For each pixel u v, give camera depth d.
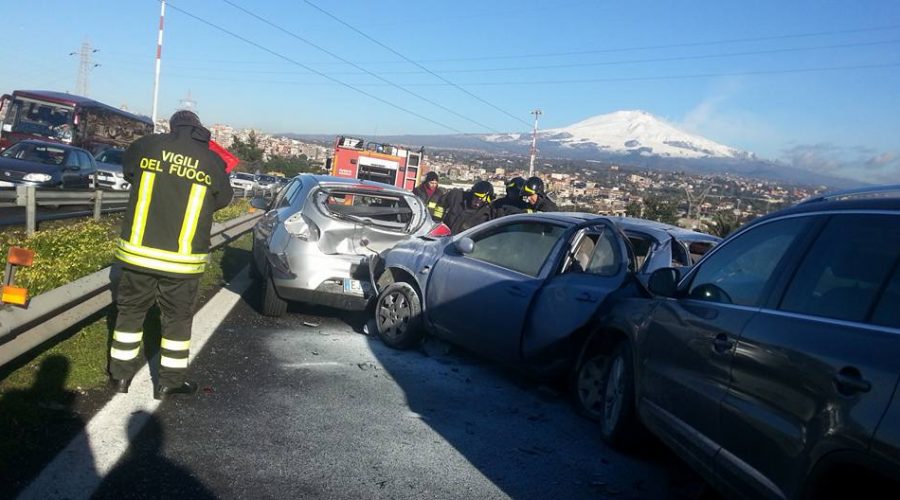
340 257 8.33
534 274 6.81
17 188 11.53
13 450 4.20
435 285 7.50
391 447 5.06
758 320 3.99
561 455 5.29
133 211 5.25
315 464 4.64
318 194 8.56
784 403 3.54
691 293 4.95
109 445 4.52
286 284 8.29
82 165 20.39
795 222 4.23
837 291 3.59
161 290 5.38
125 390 5.44
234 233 14.76
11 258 4.88
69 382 5.39
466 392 6.53
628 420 5.34
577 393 6.27
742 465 3.83
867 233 3.63
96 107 30.59
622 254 6.49
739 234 4.79
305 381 6.32
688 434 4.42
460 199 12.06
